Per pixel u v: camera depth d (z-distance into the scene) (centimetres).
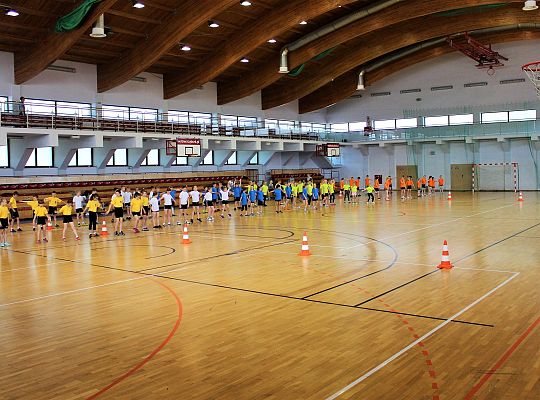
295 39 3167
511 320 719
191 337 682
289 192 2962
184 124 3312
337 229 1892
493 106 3950
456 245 1428
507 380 512
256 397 491
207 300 884
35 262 1323
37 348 649
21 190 2620
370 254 1325
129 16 2386
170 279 1071
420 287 941
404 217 2262
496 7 2995
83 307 855
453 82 4119
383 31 3366
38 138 2592
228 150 3822
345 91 4103
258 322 746
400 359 581
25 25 2300
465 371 539
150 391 509
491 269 1087
